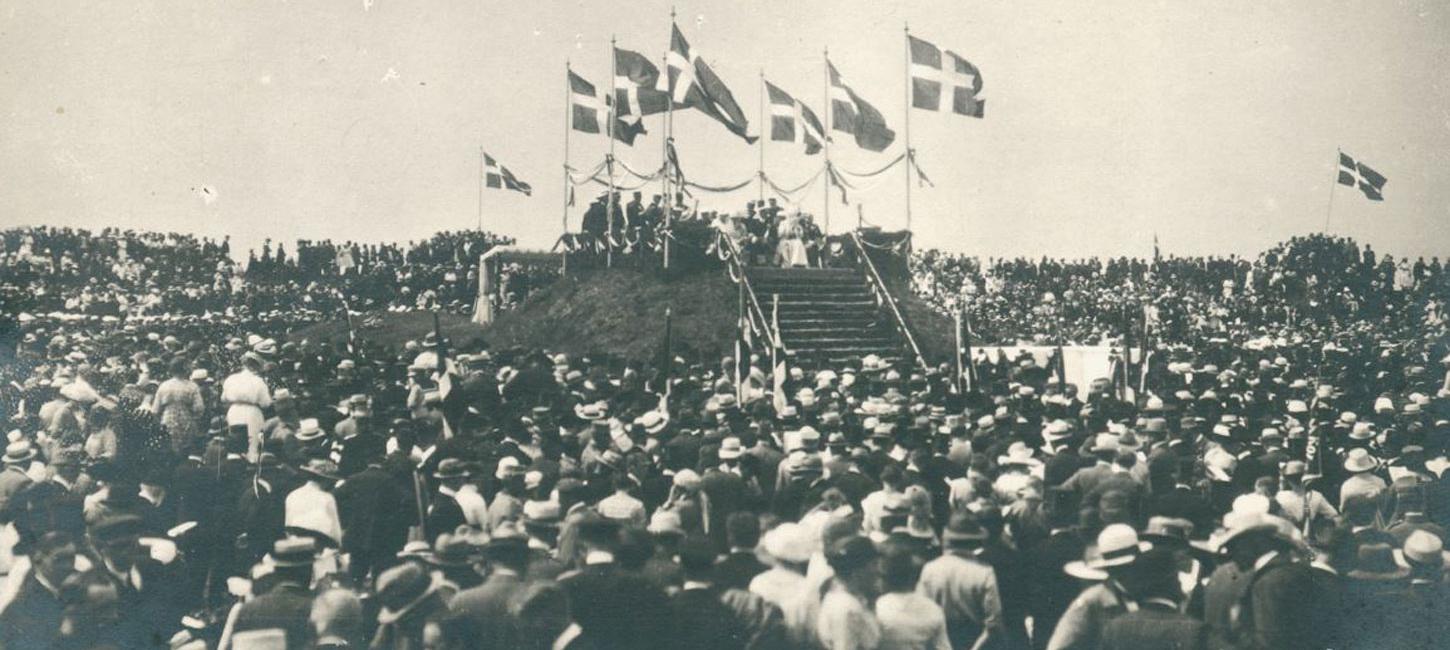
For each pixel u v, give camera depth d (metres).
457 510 8.49
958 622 6.52
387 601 6.43
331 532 8.07
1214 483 10.68
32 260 28.80
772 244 29.73
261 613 5.95
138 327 29.02
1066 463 9.48
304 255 35.44
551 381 14.80
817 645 6.00
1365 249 29.88
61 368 19.03
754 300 24.55
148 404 15.30
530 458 11.04
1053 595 7.00
